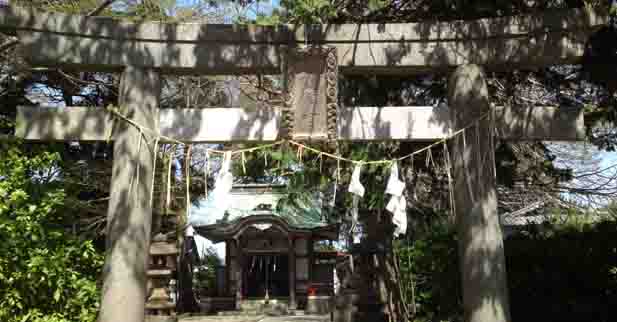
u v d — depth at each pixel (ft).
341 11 23.11
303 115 17.43
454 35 18.72
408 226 32.04
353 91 26.03
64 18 17.54
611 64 21.48
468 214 17.58
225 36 18.40
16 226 18.26
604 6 18.51
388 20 24.30
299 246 73.41
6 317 17.94
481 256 17.15
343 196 29.66
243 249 73.56
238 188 80.28
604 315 23.91
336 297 35.91
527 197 44.57
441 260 30.60
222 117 18.04
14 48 28.32
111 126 17.70
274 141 18.15
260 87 28.71
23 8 17.15
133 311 16.33
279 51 18.47
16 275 18.03
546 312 25.11
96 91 35.65
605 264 24.98
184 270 66.03
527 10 22.09
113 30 17.95
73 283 19.20
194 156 44.04
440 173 28.68
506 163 26.89
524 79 26.32
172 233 24.98
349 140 18.26
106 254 16.78
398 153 26.50
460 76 18.57
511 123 18.39
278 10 20.27
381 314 30.73
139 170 17.24
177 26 18.30
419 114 18.39
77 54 17.57
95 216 33.60
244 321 55.83
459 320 28.84
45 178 22.71
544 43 18.53
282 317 60.70
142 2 28.99
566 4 21.76
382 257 31.96
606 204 39.47
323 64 17.66
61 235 19.84
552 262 26.07
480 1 21.94
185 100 37.73
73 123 17.52
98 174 33.63
